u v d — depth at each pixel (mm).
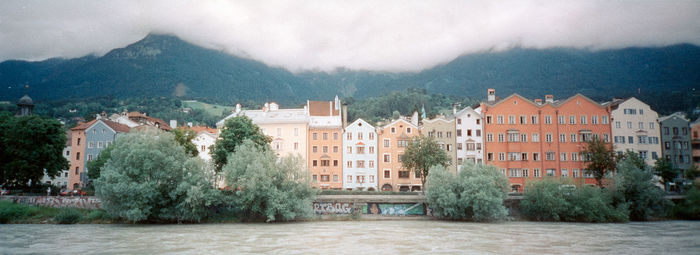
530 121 89875
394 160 90125
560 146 88938
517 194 73688
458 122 89938
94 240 43594
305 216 62531
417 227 56000
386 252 36688
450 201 63188
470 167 67500
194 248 38562
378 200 67625
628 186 68312
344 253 36188
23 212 61438
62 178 108250
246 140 67500
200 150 90875
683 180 90000
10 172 68250
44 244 40938
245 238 45125
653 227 57875
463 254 35812
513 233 49969
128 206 56938
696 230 54406
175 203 60812
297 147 89312
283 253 36094
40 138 72500
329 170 89812
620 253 37188
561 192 66062
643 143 90188
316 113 100500
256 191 59906
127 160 58062
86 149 103438
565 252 37312
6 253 36312
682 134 91812
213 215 63125
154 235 47500
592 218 64250
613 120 90500
